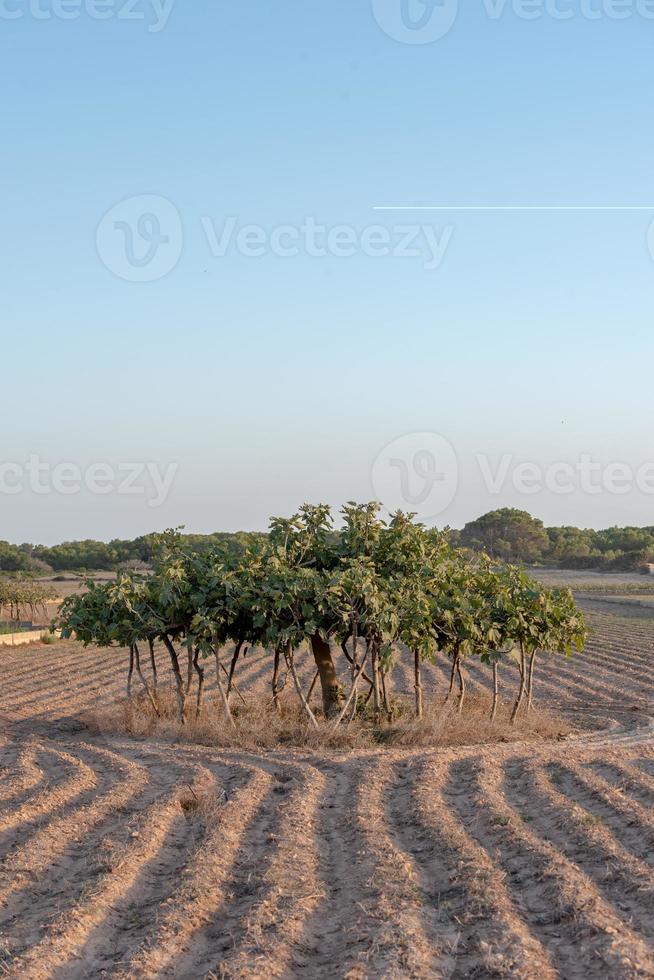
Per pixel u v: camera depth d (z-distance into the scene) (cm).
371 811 1022
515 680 2545
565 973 616
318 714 1712
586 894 738
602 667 2830
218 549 1691
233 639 1659
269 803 1080
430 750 1412
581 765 1278
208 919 718
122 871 816
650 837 906
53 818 998
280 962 635
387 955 634
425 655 1622
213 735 1501
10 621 4912
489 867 812
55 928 688
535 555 12681
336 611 1499
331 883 801
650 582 9219
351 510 1686
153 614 1577
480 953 640
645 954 627
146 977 616
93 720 1678
